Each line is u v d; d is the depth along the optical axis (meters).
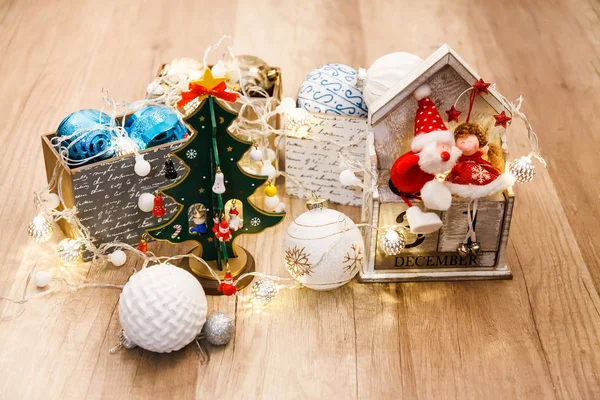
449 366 0.81
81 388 0.78
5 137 1.08
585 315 0.86
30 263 0.92
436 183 0.81
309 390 0.78
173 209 0.93
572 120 1.14
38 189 1.01
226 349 0.82
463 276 0.89
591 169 1.05
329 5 1.39
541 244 0.95
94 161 0.88
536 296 0.88
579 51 1.29
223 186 0.79
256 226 0.87
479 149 0.85
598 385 0.79
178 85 0.95
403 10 1.38
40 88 1.18
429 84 0.84
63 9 1.36
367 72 0.91
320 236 0.83
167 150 0.88
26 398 0.77
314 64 1.24
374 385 0.79
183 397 0.77
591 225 0.97
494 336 0.84
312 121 0.94
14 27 1.31
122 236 0.92
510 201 0.85
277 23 1.34
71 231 0.92
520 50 1.29
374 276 0.89
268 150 0.98
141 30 1.31
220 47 1.28
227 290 0.82
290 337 0.83
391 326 0.85
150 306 0.77
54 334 0.83
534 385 0.79
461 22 1.36
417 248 0.88
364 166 0.93
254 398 0.77
